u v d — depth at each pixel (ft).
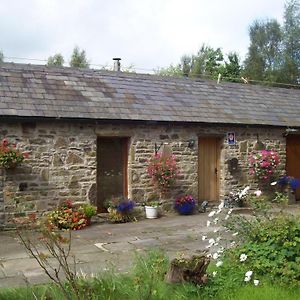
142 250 25.18
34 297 15.06
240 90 48.98
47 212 33.60
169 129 39.17
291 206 43.45
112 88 39.63
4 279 19.67
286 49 116.47
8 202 32.09
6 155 31.53
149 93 41.11
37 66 38.96
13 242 27.71
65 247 26.04
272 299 15.03
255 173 43.93
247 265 17.44
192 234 30.12
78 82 38.68
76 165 34.96
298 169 48.73
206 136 41.70
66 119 33.65
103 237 29.32
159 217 38.09
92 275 17.93
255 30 123.44
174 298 15.43
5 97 33.24
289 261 16.94
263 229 18.54
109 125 36.35
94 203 35.63
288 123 45.50
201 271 16.74
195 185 40.60
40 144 33.60
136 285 15.92
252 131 44.01
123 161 38.11
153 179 38.34
